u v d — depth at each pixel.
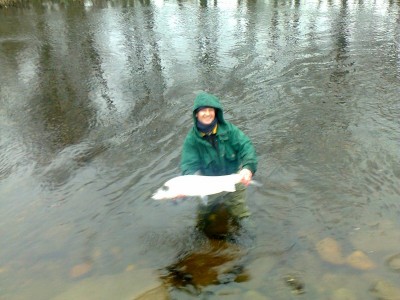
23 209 4.64
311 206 4.31
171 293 3.23
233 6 17.30
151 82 8.60
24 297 3.31
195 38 11.97
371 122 6.23
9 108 7.58
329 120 6.40
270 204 4.38
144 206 4.56
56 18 15.80
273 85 8.09
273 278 3.31
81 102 7.73
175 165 5.45
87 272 3.57
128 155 5.77
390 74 8.30
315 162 5.24
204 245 3.83
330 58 9.55
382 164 5.07
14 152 6.03
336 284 3.18
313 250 3.62
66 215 4.50
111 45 11.61
